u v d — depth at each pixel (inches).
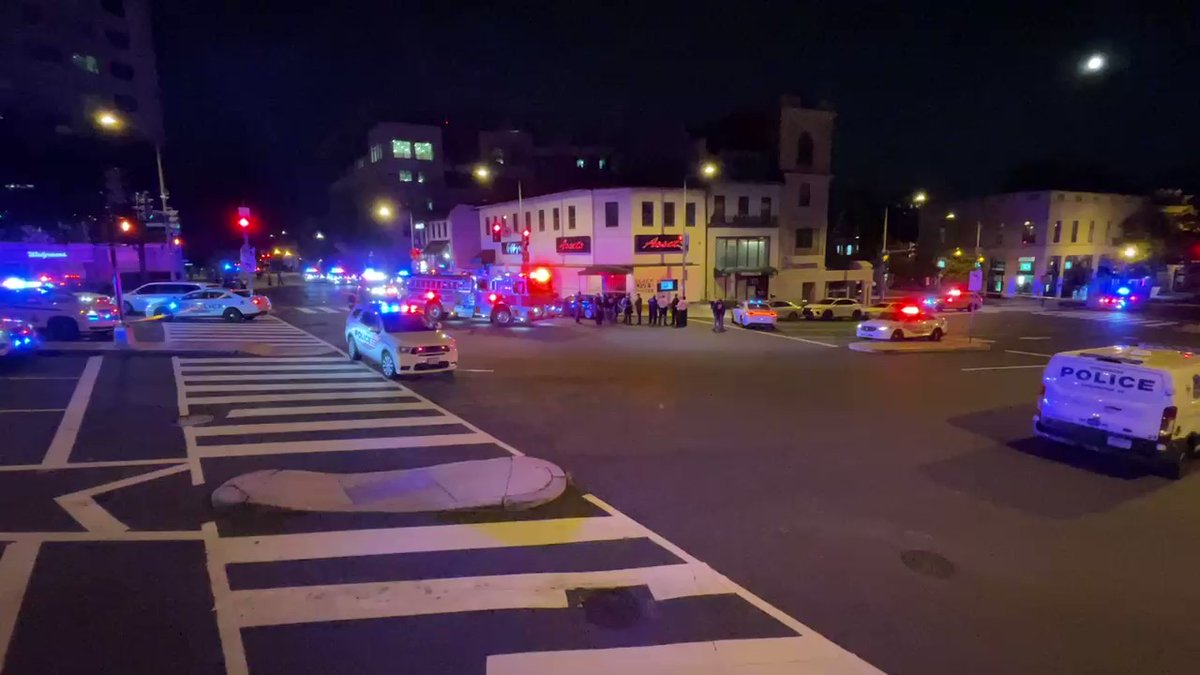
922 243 2536.9
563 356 834.2
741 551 282.2
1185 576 267.6
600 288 1684.3
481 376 677.9
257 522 296.5
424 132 2652.6
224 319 1161.4
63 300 800.3
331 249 3169.3
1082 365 411.5
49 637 206.1
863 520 319.9
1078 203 2225.6
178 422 467.2
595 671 196.5
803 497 349.4
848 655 208.4
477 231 2283.5
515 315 1199.6
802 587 251.9
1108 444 396.2
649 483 365.7
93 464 373.4
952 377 737.6
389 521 300.8
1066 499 353.4
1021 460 420.8
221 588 238.5
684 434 468.4
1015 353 962.1
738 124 1962.4
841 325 1380.4
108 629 211.2
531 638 212.8
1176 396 374.6
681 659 203.6
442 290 1315.2
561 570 259.9
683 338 1073.5
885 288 2241.6
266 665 195.3
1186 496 358.6
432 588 242.7
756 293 1827.0
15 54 2111.2
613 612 230.2
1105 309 1809.8
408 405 539.8
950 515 328.5
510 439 446.6
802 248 1904.5
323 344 879.1
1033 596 249.1
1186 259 2241.6
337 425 471.8
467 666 197.5
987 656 209.9
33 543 271.6
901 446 449.4
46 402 512.1
